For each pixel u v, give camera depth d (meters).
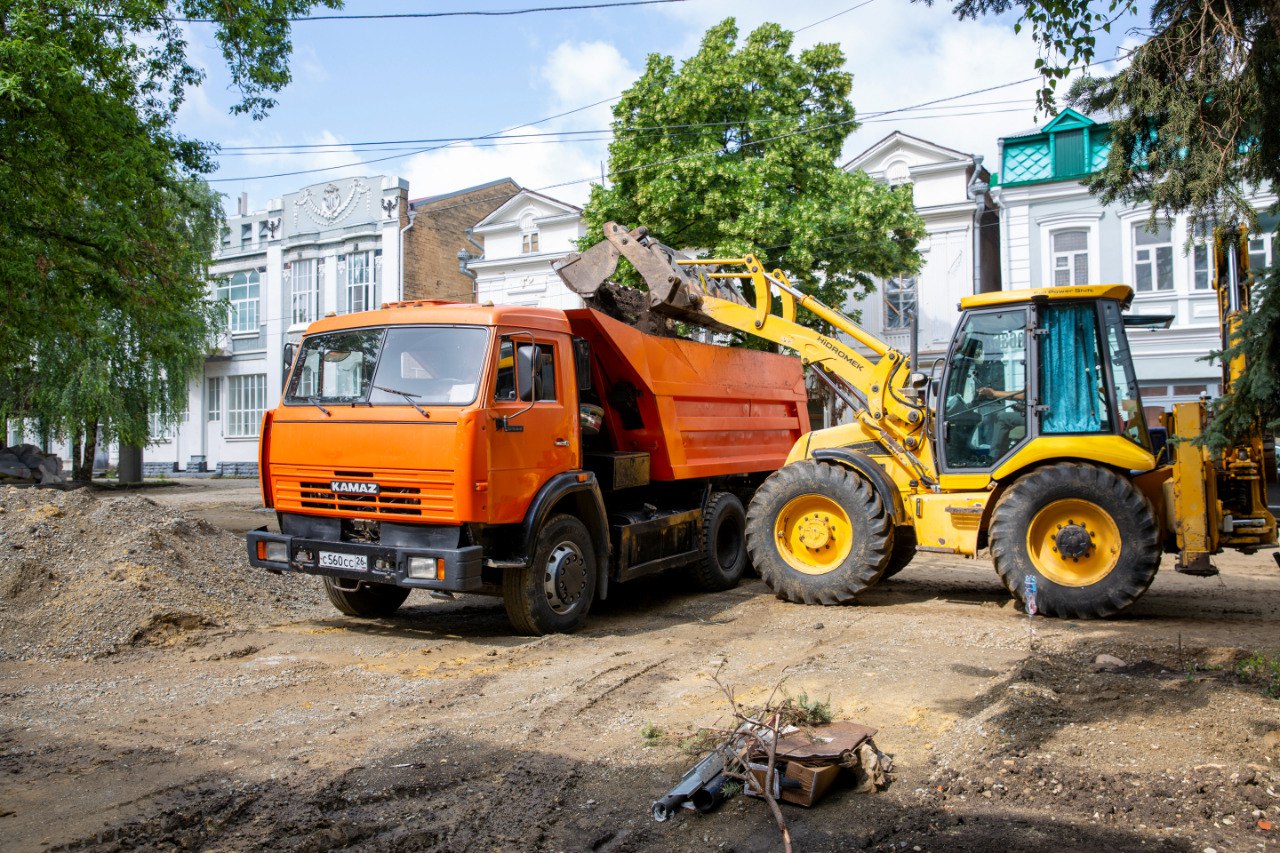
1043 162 21.12
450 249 33.72
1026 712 4.73
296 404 7.33
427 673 6.10
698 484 9.67
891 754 4.34
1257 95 5.36
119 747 4.62
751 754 4.04
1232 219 5.98
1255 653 5.84
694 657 6.48
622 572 8.09
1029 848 3.35
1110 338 7.80
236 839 3.58
